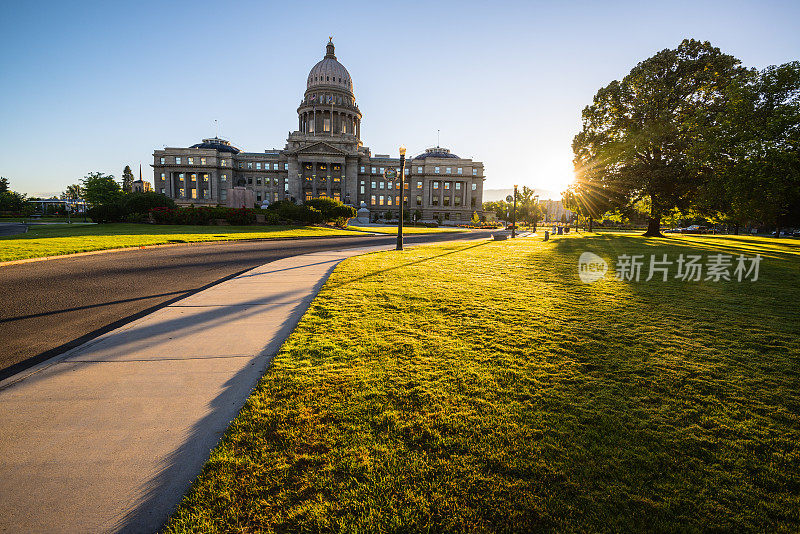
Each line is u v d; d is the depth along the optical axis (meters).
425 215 100.25
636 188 36.53
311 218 44.84
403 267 12.52
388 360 4.57
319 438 3.04
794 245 26.88
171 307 7.30
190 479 2.66
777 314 7.04
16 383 4.04
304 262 14.06
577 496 2.50
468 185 101.56
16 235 27.31
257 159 101.75
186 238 21.62
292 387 3.86
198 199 99.12
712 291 9.24
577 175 42.34
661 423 3.35
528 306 7.36
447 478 2.63
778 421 3.42
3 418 3.35
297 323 6.24
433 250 19.41
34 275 10.36
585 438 3.09
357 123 106.88
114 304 7.63
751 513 2.38
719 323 6.40
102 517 2.34
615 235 42.38
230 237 23.16
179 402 3.67
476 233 48.91
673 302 7.95
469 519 2.31
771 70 24.64
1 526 2.25
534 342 5.29
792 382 4.19
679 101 34.97
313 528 2.25
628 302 7.89
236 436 3.05
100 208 38.53
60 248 15.23
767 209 23.75
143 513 2.37
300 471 2.69
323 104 97.31
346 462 2.77
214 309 7.18
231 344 5.27
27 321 6.39
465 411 3.45
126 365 4.54
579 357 4.79
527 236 40.72
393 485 2.56
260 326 6.12
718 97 33.78
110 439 3.07
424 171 100.81
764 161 22.38
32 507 2.39
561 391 3.88
